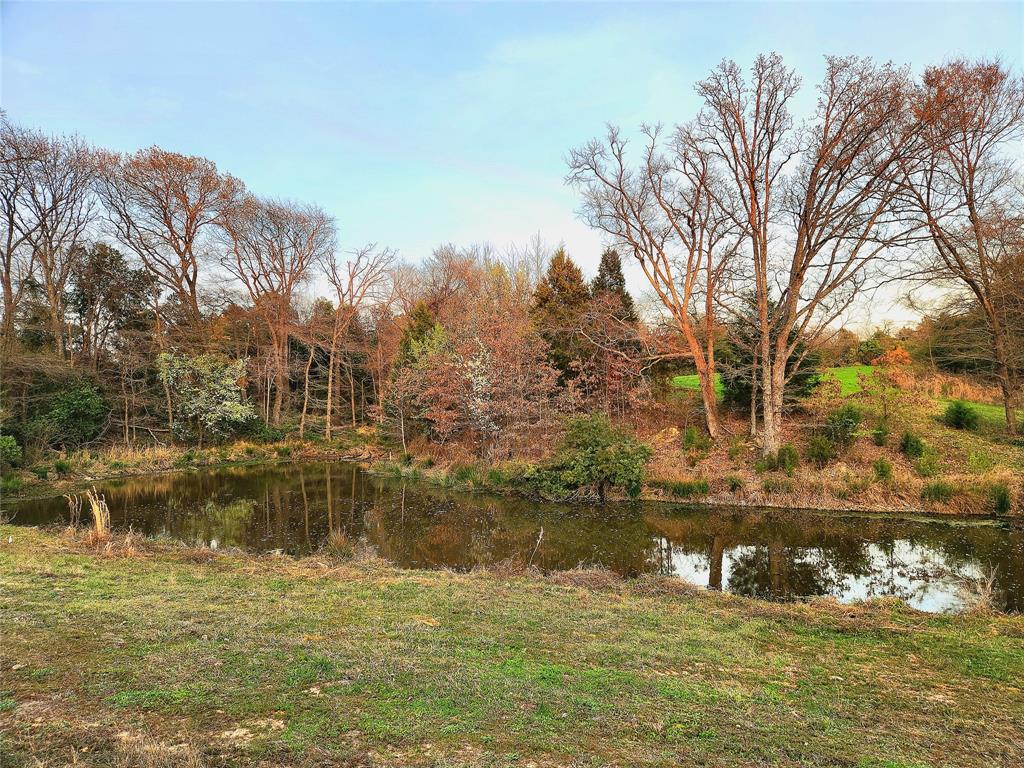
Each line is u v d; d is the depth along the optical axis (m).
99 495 17.30
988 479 14.68
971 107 17.38
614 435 16.91
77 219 25.67
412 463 22.88
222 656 4.79
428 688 4.27
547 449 19.36
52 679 4.19
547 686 4.46
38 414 21.72
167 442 26.48
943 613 7.90
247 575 8.36
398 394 25.39
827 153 18.06
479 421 21.30
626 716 4.00
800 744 3.76
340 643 5.26
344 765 3.15
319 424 34.88
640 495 16.58
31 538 10.51
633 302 30.81
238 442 28.42
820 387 21.36
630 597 7.88
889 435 18.84
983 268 19.05
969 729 4.15
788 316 19.12
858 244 18.28
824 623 6.87
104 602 6.44
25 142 22.72
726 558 11.16
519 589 8.02
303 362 38.16
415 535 12.83
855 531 12.89
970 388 23.64
